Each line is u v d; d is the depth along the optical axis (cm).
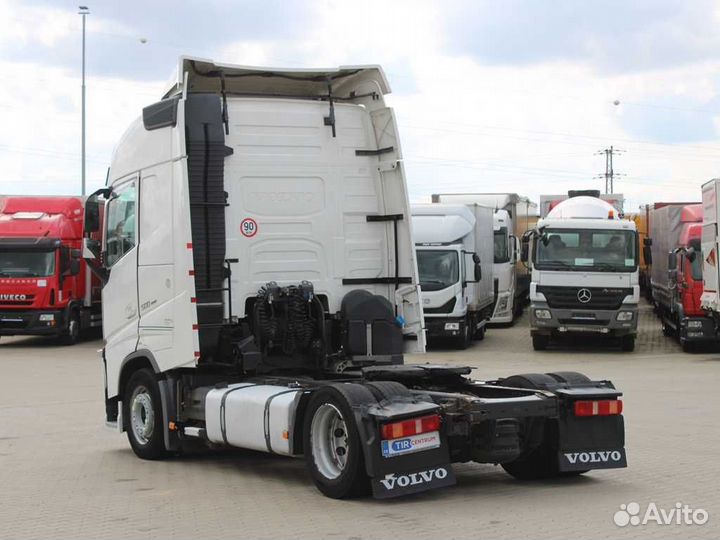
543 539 714
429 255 2716
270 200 1097
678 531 738
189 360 1046
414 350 1127
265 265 1089
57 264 3078
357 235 1137
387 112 1135
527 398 905
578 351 2734
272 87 1159
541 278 2655
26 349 3092
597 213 2698
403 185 1127
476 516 795
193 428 1072
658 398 1692
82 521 830
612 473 998
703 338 2603
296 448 909
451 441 894
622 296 2619
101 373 2367
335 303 1117
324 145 1127
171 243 1073
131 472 1073
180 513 848
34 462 1166
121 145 1194
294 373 1095
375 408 835
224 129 1080
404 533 740
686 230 2767
